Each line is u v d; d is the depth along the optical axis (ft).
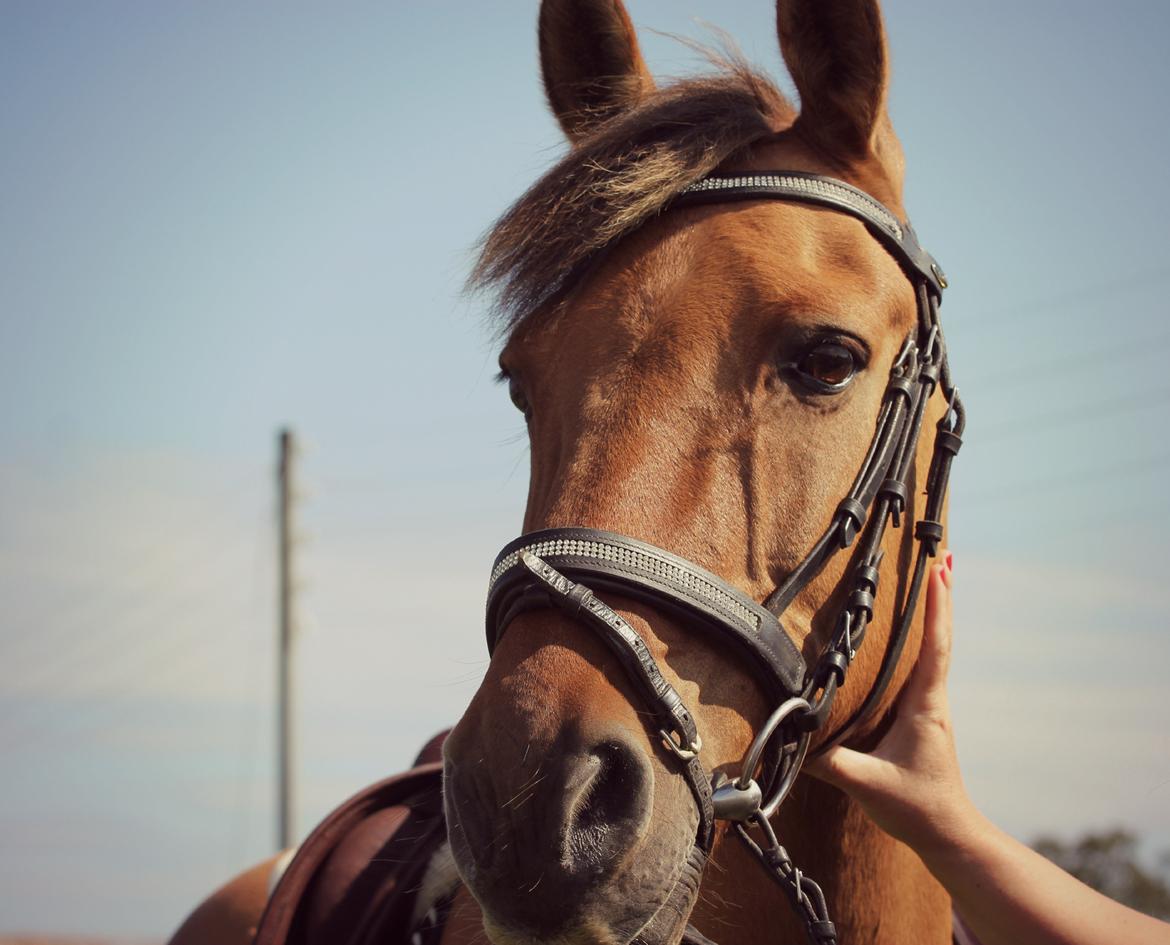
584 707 4.69
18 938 67.26
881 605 5.83
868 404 5.76
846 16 6.38
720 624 5.11
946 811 5.62
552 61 7.63
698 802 4.92
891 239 6.13
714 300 5.59
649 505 5.24
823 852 6.23
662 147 6.07
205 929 9.53
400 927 7.30
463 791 4.72
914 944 6.59
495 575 5.33
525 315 6.09
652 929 4.75
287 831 44.47
